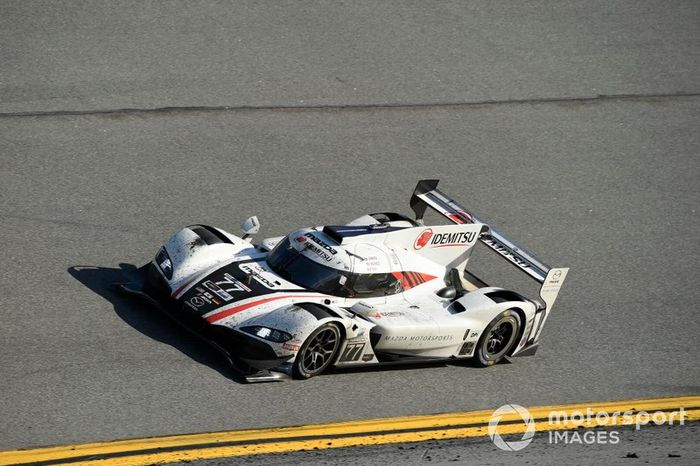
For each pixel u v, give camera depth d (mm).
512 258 46406
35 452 32312
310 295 41312
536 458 36875
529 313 44469
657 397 43969
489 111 70000
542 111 71375
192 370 38625
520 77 75062
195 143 60031
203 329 39562
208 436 34688
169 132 60531
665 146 70062
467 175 62375
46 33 68000
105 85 63812
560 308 51062
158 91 64375
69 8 71750
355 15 79312
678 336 49938
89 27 69875
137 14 72875
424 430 37812
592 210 61312
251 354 38062
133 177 55562
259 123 63344
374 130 65188
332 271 42094
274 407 37219
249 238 46719
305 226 53938
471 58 76312
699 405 43625
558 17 85125
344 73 70938
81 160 56156
